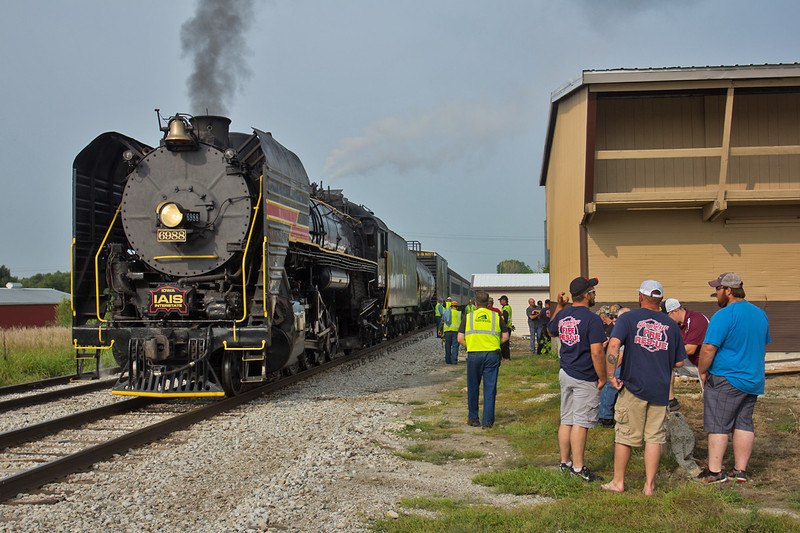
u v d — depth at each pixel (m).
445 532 4.15
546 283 27.34
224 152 9.43
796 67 11.61
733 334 5.23
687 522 4.18
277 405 9.24
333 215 16.27
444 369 14.80
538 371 13.19
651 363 4.95
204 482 5.43
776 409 7.98
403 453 6.66
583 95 12.55
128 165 9.99
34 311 42.91
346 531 4.30
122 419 8.23
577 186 13.32
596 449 6.52
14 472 5.76
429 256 39.03
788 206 13.02
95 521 4.43
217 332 8.77
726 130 11.93
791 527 4.08
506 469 6.00
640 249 13.26
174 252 9.45
